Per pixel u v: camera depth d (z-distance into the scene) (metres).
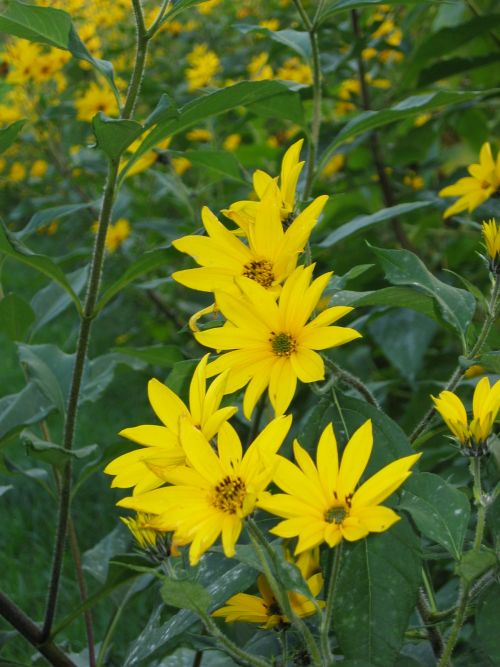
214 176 1.63
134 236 2.04
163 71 2.37
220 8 2.47
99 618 1.36
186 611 0.68
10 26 0.83
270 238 0.67
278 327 0.64
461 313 0.75
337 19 1.80
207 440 0.60
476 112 1.69
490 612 0.62
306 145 1.35
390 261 0.76
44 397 0.98
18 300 1.06
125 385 2.10
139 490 0.61
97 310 0.87
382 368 1.76
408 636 0.72
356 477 0.58
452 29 1.41
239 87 0.82
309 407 1.40
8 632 0.92
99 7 2.22
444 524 0.61
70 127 2.03
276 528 0.57
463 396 1.21
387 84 1.92
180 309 2.11
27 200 2.21
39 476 0.99
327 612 0.58
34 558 1.53
